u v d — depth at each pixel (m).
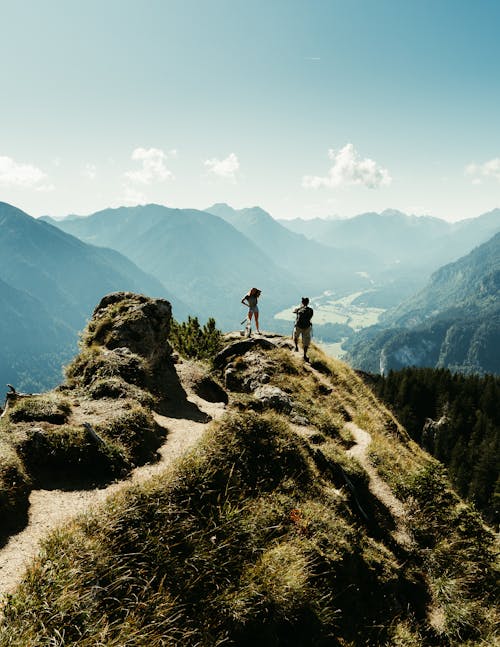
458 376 134.88
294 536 7.96
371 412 20.25
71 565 5.38
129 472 8.73
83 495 7.68
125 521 6.37
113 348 14.82
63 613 4.75
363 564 8.54
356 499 10.74
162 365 16.06
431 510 11.63
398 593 8.71
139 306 16.47
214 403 15.11
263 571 6.76
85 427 9.09
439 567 9.89
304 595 6.72
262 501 8.41
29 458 8.07
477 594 9.48
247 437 9.92
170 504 6.99
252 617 6.00
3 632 4.44
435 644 8.10
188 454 8.55
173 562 6.14
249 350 21.52
